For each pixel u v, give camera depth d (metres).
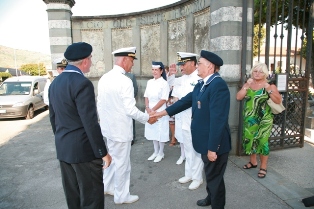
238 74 4.41
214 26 4.58
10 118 9.36
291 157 4.45
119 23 8.00
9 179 3.88
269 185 3.41
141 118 2.91
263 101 3.55
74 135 2.15
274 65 4.56
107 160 2.24
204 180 3.70
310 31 4.61
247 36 4.38
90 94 2.11
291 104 4.78
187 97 3.04
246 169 3.95
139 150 5.10
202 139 2.55
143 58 7.93
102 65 8.30
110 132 2.88
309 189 3.30
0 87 9.88
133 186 3.53
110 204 3.08
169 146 5.33
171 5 6.58
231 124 4.49
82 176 2.21
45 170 4.23
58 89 2.17
